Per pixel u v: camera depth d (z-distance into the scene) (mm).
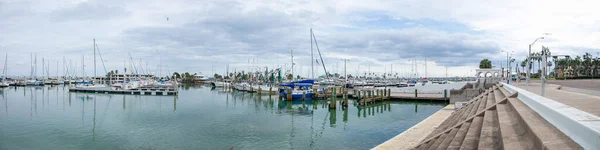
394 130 29906
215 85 126688
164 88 82812
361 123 34281
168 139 26859
